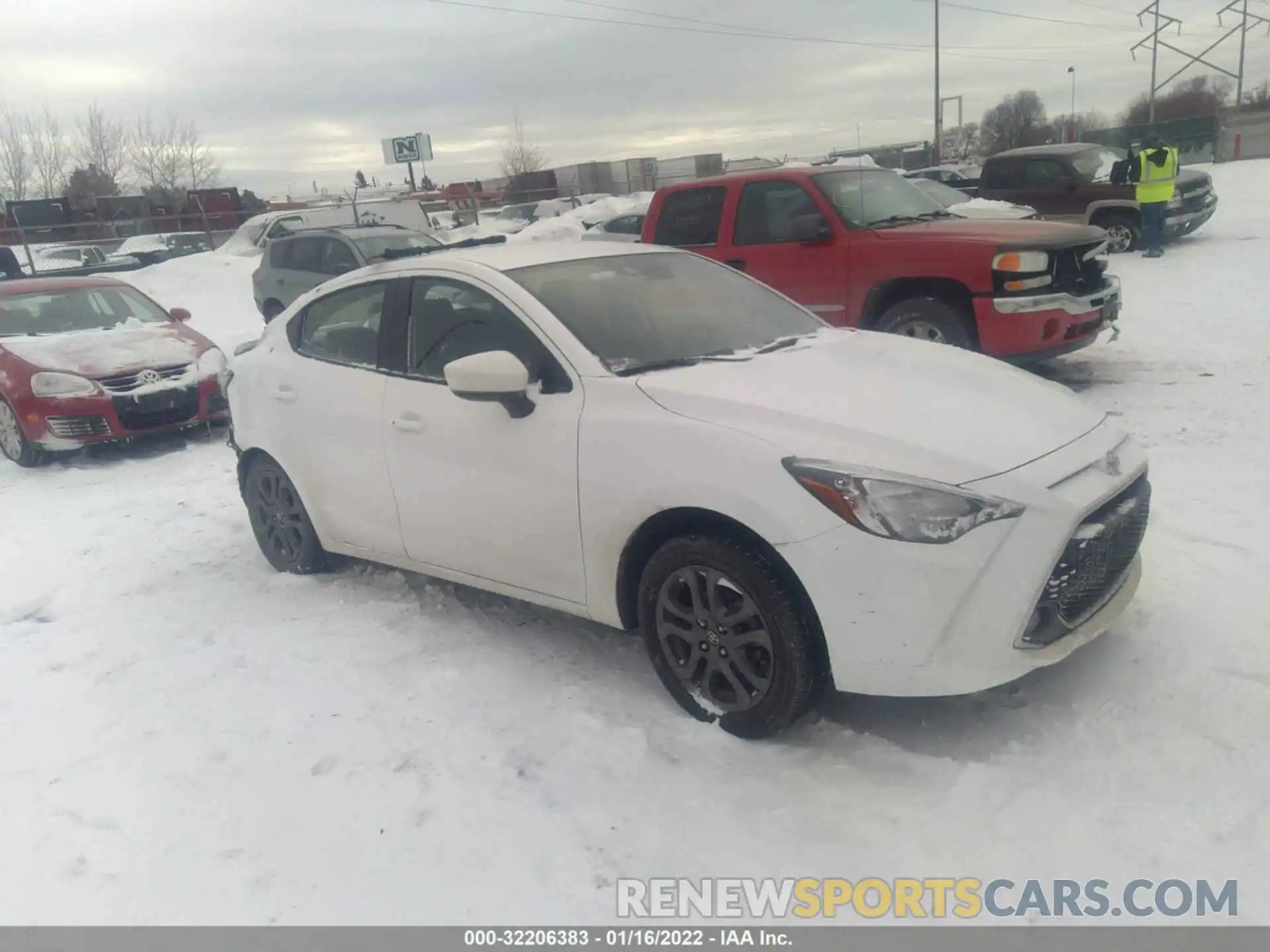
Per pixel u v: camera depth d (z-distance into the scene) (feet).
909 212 27.43
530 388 12.21
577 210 84.33
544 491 11.98
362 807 10.28
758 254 27.35
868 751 10.46
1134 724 10.44
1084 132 149.38
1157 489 17.24
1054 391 12.15
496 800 10.24
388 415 13.93
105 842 10.04
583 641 13.69
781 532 9.80
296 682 13.09
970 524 9.44
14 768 11.57
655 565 11.14
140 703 12.88
